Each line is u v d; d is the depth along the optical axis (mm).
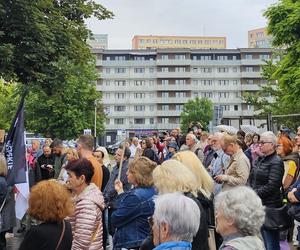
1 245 9781
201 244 4566
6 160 8906
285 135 9234
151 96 116188
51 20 21578
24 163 9125
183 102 116000
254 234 3348
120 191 7000
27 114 44188
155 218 3480
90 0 24688
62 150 12227
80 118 45062
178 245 3342
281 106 43656
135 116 115875
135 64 115625
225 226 3385
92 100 46125
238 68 117125
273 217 6867
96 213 5242
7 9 19109
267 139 7395
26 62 19984
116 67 115562
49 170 12281
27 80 20500
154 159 14422
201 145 12562
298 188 6586
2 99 52188
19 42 19734
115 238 5469
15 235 11602
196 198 4836
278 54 44594
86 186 5398
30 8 19328
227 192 3463
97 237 5262
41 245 4066
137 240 5273
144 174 5441
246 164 7691
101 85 115250
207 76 116812
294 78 29438
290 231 9469
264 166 7383
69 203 4258
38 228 4121
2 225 9195
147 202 5316
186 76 115688
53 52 20250
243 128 18172
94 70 46562
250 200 3377
